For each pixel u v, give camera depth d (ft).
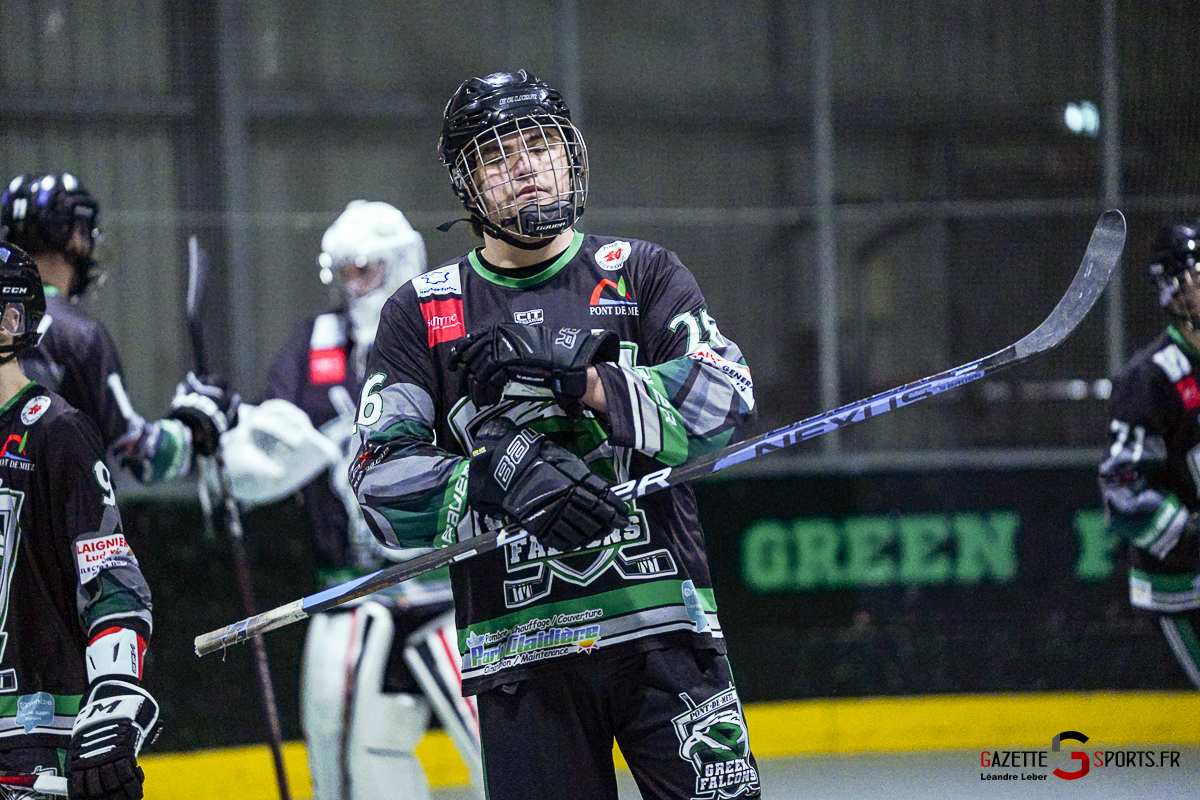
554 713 23.17
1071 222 78.59
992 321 79.36
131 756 23.58
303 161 86.53
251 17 85.56
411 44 88.84
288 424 40.73
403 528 22.82
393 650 40.47
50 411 24.62
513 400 23.04
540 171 22.91
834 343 78.54
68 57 79.20
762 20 89.04
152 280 75.00
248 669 62.44
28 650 24.72
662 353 23.81
